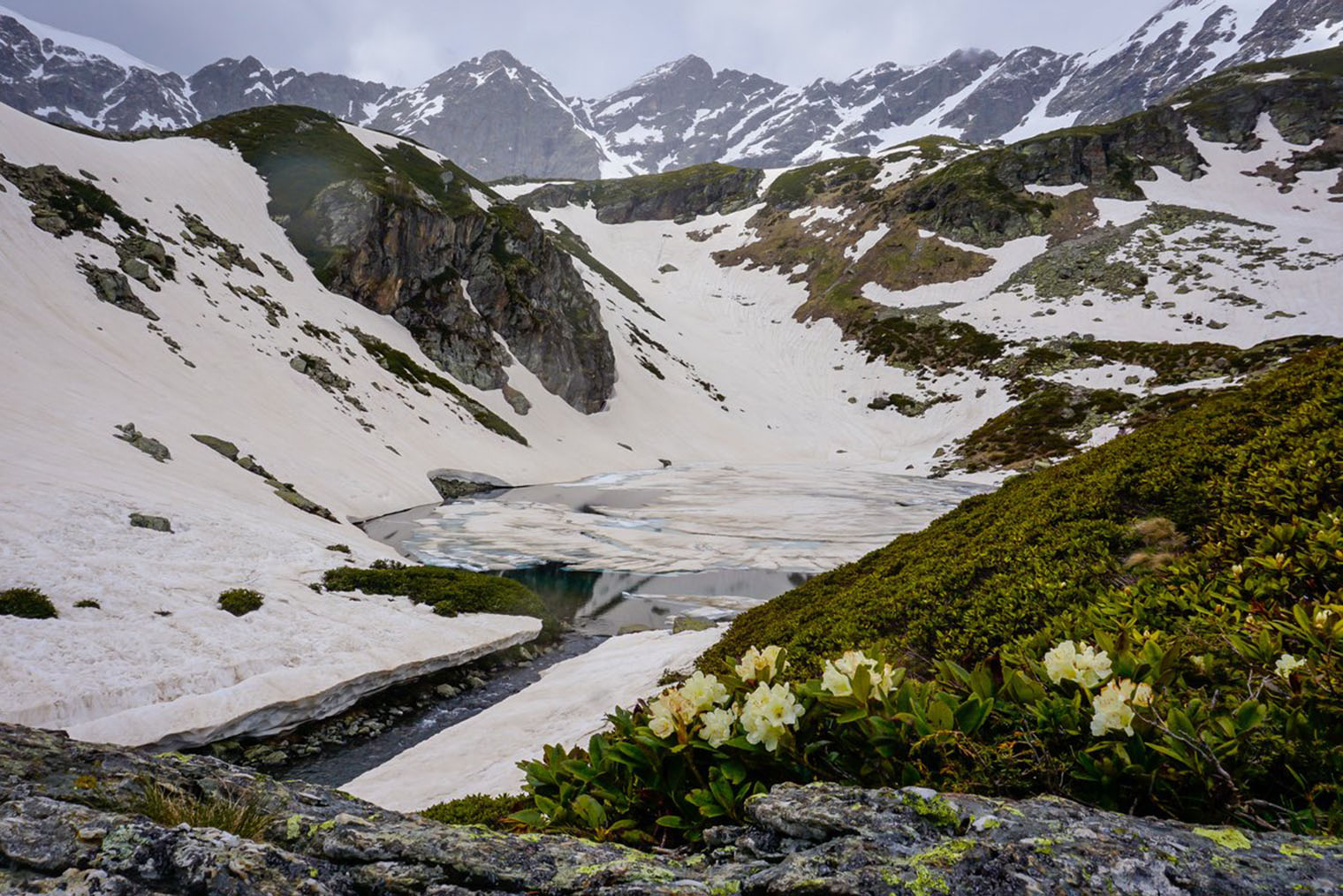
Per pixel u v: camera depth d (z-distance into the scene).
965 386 104.06
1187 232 124.62
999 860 2.13
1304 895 1.89
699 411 105.69
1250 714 2.86
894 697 3.30
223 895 2.19
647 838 3.15
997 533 12.00
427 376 72.75
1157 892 1.96
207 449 37.78
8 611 16.69
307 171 85.31
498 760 13.60
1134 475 10.44
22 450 26.55
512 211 102.38
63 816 2.49
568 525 48.19
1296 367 11.03
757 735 3.14
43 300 41.75
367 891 2.39
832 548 44.28
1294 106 150.50
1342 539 5.13
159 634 17.86
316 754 16.77
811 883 2.15
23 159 54.72
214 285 58.75
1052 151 151.62
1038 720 3.14
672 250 184.50
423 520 46.28
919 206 155.50
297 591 22.78
